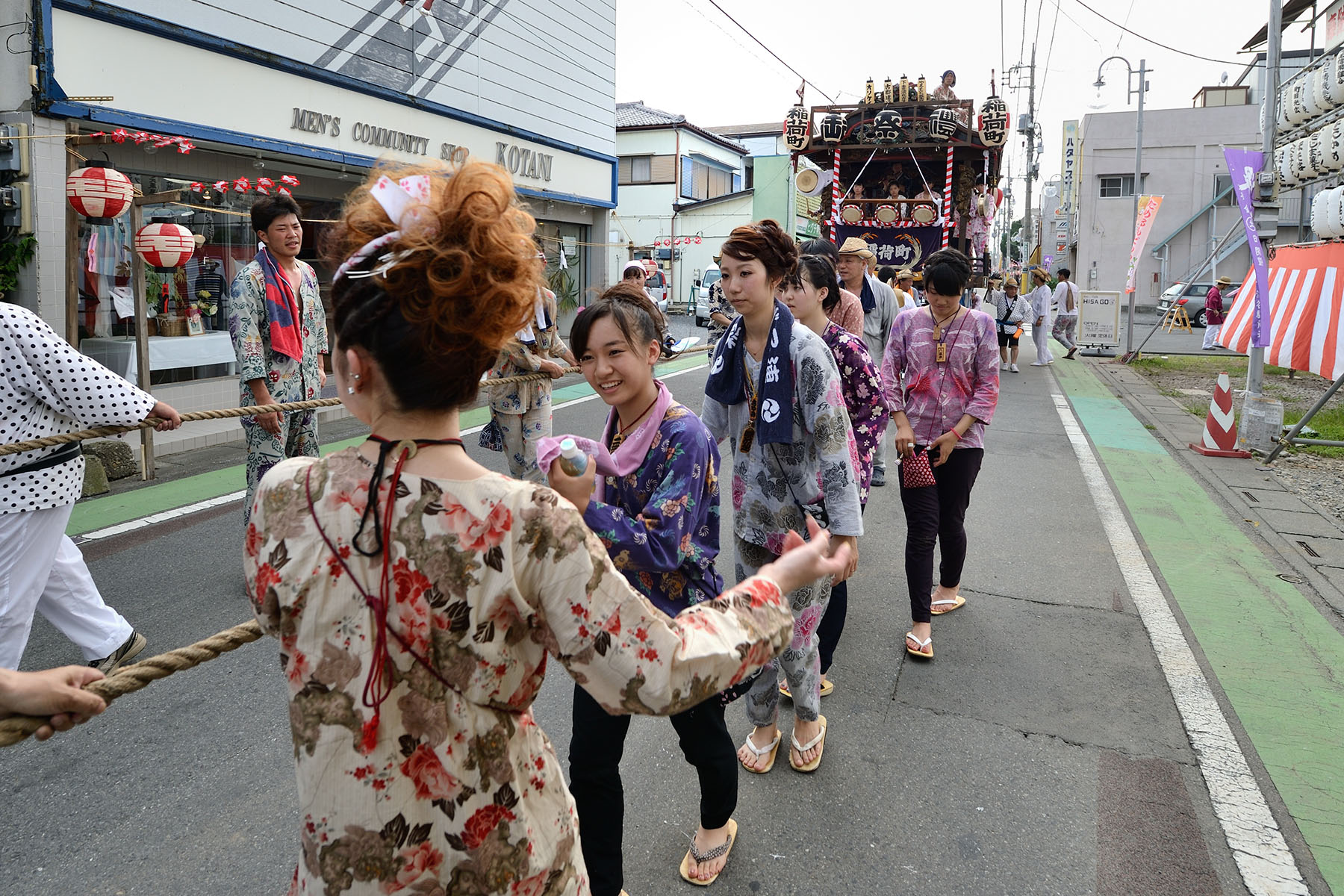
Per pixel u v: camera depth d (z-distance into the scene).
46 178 7.44
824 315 3.63
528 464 5.43
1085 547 5.60
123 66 8.07
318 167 10.71
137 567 5.01
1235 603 4.67
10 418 2.84
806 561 1.41
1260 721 3.46
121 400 2.97
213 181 9.47
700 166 33.09
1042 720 3.48
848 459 2.67
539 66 14.72
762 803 2.95
